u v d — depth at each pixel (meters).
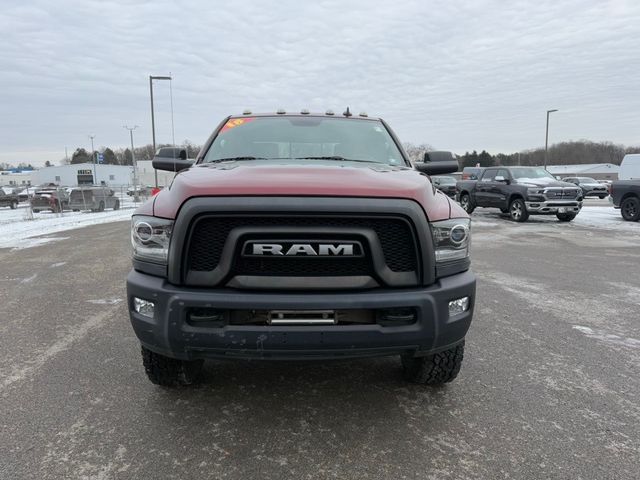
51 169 89.19
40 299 5.65
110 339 4.21
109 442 2.58
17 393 3.16
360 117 4.50
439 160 4.39
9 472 2.31
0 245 10.98
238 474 2.31
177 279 2.46
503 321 4.77
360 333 2.42
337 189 2.44
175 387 3.20
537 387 3.28
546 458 2.45
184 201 2.47
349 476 2.30
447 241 2.62
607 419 2.85
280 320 2.40
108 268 7.64
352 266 2.46
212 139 4.09
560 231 13.02
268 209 2.35
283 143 3.94
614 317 4.93
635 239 11.27
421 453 2.50
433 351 2.62
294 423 2.79
